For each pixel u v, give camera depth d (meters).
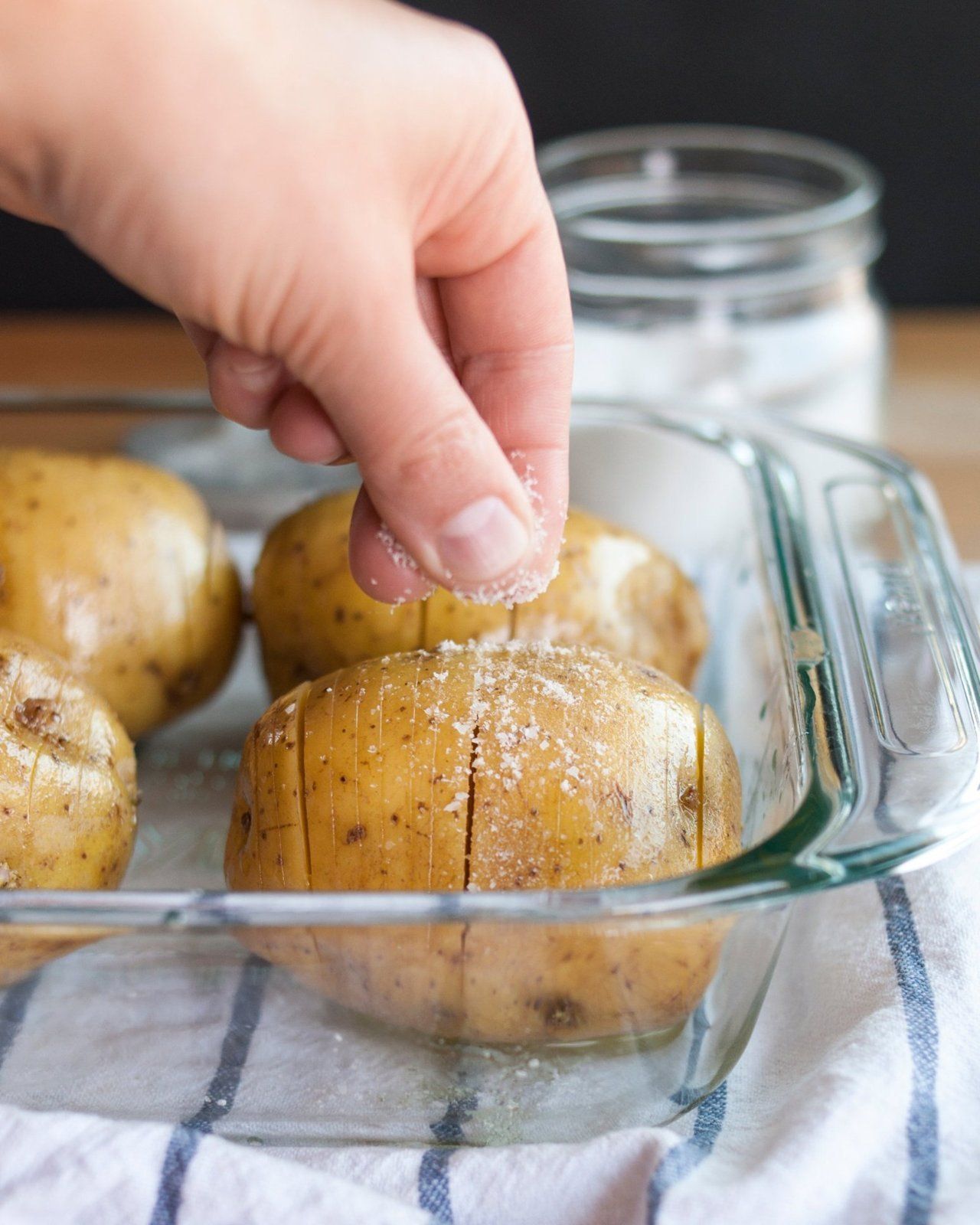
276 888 0.33
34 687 0.35
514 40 0.84
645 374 0.56
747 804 0.37
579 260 0.56
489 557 0.29
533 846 0.32
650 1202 0.29
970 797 0.31
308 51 0.27
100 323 0.74
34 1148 0.30
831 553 0.41
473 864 0.32
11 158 0.27
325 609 0.40
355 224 0.27
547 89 0.86
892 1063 0.31
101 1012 0.32
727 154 0.68
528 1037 0.32
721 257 0.55
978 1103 0.31
